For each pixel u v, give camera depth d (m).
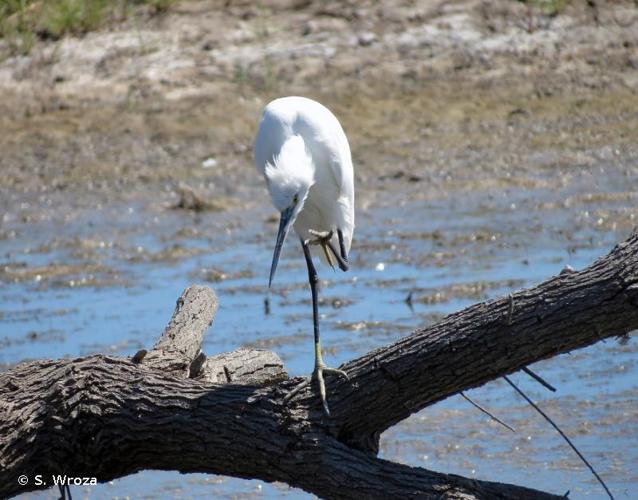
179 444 6.91
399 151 17.88
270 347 11.25
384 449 9.45
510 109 18.92
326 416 6.64
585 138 17.77
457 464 9.11
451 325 6.44
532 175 16.75
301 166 8.16
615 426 9.59
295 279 13.48
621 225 14.52
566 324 6.17
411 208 15.92
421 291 12.69
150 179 17.55
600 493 8.56
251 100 19.39
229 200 16.69
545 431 9.62
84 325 12.20
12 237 15.83
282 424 6.67
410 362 6.49
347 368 6.73
